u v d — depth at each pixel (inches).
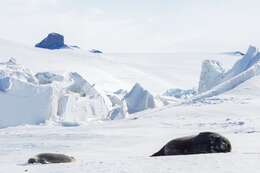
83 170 1175.6
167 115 5383.9
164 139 3560.5
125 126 4913.9
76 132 4591.5
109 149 2950.3
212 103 5812.0
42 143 3533.5
